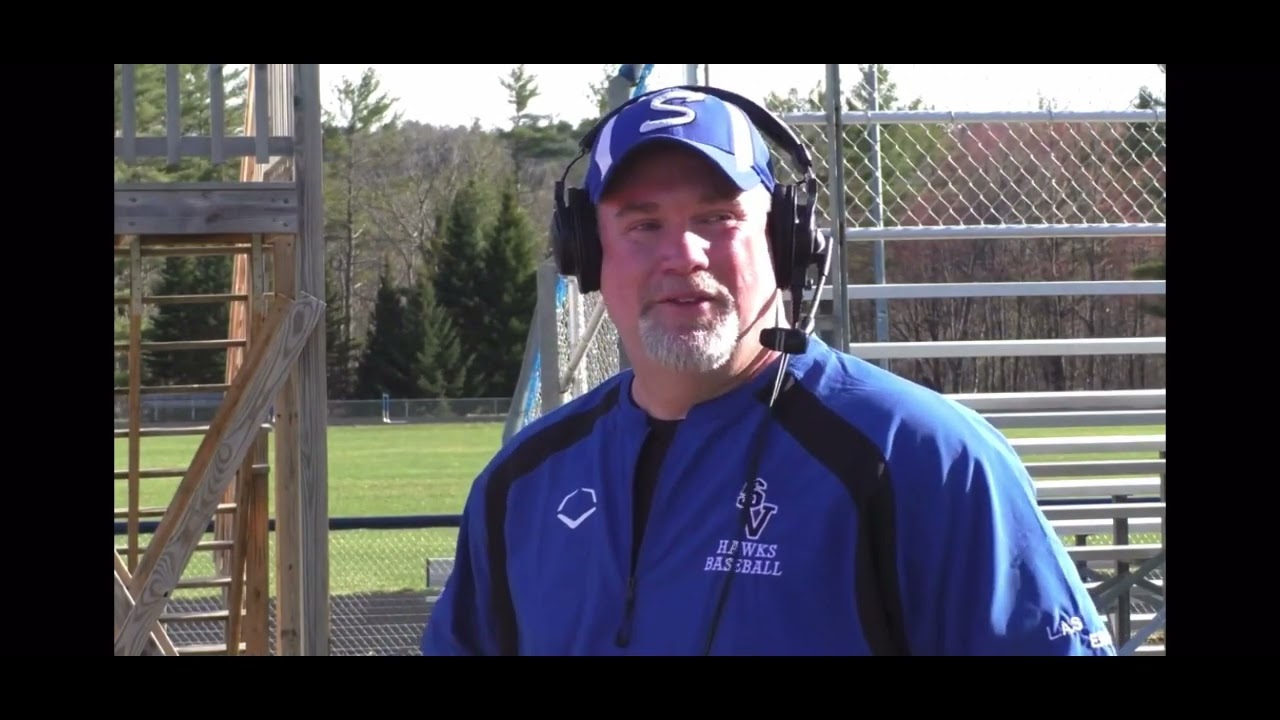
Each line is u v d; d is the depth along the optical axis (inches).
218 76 239.0
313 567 242.7
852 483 72.4
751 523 74.5
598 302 196.9
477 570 88.6
